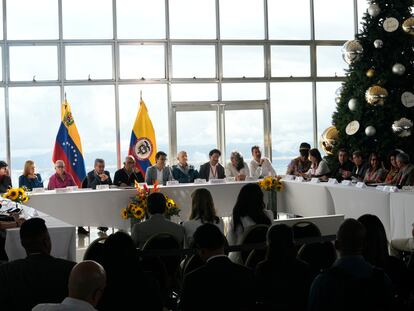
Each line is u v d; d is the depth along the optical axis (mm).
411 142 9727
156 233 4801
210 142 11852
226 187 9336
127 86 11391
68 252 5047
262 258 4258
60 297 2959
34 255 3012
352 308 2447
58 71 11086
